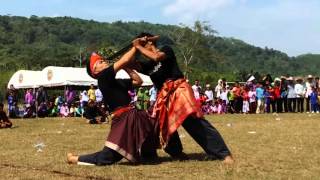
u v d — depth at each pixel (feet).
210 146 26.68
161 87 27.07
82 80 111.24
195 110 26.02
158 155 29.84
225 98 102.42
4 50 390.01
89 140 41.50
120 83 26.40
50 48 450.71
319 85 100.27
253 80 104.63
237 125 59.52
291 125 57.57
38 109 98.73
